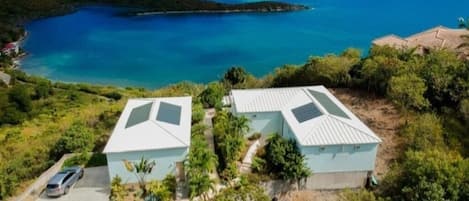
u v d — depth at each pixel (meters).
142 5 189.38
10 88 86.44
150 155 31.73
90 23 164.12
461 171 25.69
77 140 39.34
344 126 32.47
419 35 66.31
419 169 26.09
